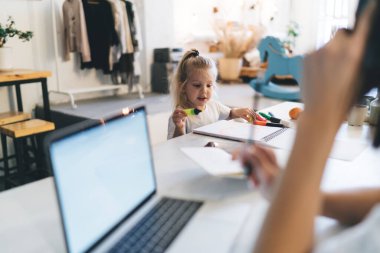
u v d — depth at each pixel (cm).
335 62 38
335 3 615
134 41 413
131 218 70
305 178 39
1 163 294
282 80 597
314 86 40
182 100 171
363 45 37
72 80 410
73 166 57
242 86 559
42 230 67
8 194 82
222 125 144
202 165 91
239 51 596
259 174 64
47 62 377
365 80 37
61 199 54
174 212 72
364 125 153
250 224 66
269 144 118
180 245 60
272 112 176
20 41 344
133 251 59
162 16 505
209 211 73
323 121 39
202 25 615
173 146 120
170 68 477
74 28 369
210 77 167
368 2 37
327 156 40
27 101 355
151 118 334
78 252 55
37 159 262
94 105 389
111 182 66
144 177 77
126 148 73
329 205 64
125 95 464
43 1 361
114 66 416
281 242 38
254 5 633
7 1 329
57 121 351
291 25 641
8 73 245
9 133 223
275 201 40
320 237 60
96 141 64
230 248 59
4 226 69
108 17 382
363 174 94
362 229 31
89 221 59
